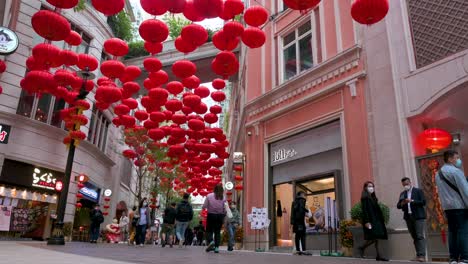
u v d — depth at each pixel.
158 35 6.11
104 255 6.04
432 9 8.82
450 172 4.92
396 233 8.25
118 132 26.44
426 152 8.59
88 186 20.14
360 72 10.35
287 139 13.39
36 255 5.30
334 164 11.17
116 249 8.67
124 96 10.20
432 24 8.74
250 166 15.16
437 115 8.50
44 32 6.05
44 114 16.72
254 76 16.20
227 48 7.22
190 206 11.89
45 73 8.20
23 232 15.70
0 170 14.30
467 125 8.62
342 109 10.88
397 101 9.06
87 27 19.80
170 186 27.80
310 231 11.45
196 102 10.87
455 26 8.30
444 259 7.37
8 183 14.66
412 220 7.00
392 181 8.80
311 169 12.05
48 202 16.42
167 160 24.56
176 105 11.02
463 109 8.35
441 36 8.52
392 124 9.12
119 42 7.99
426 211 7.99
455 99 8.10
